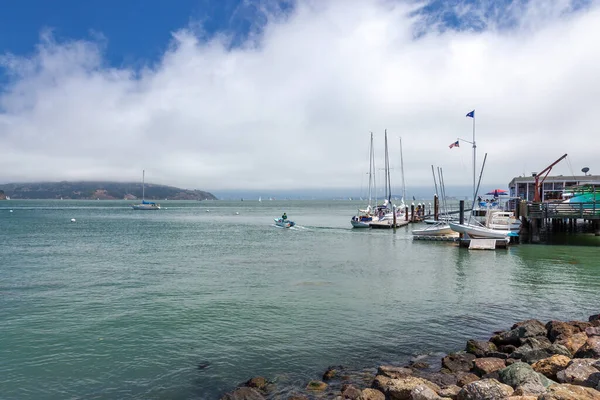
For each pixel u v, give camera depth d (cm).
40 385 1241
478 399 959
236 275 2850
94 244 4856
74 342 1564
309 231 6869
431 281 2628
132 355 1443
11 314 1916
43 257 3769
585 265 3222
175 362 1386
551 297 2205
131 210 16862
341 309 1975
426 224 8075
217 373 1304
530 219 4828
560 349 1306
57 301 2145
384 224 7244
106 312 1942
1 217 10925
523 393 955
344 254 3969
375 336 1609
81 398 1170
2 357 1429
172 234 6306
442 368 1284
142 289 2416
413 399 992
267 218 11600
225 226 8181
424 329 1689
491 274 2864
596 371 1060
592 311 1953
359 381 1219
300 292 2323
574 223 5909
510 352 1393
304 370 1311
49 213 13538
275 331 1670
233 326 1734
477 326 1731
